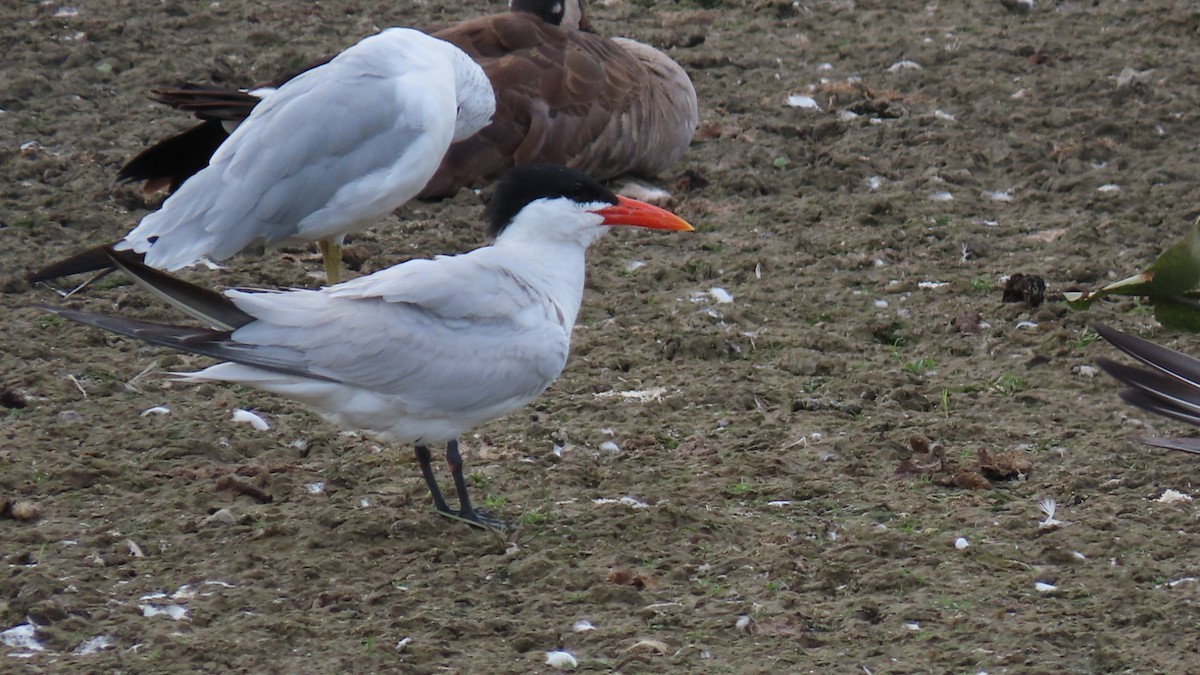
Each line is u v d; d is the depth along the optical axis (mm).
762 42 20578
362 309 9031
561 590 8883
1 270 13609
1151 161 16734
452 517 9609
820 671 8047
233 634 8312
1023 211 15703
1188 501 10070
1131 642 8367
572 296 9828
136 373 11922
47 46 19094
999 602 8797
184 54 19219
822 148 17234
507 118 15523
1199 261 8523
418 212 15328
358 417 9148
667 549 9352
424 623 8461
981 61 19656
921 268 14328
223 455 10602
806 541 9492
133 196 15250
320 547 9328
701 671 8031
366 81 11773
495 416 9477
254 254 14258
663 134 16422
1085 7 21766
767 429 11188
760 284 13984
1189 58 19719
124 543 9273
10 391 11242
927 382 12055
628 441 10961
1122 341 7863
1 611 8406
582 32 16641
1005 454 10695
